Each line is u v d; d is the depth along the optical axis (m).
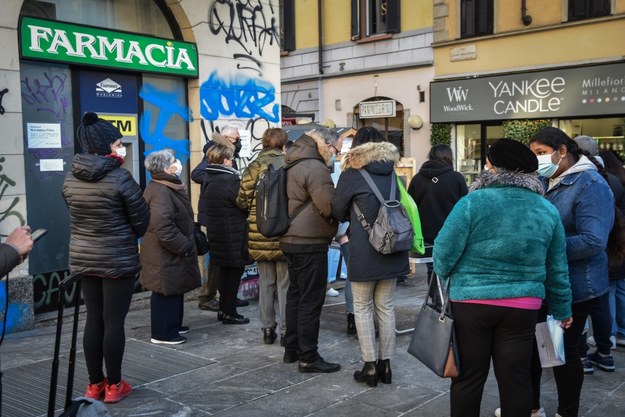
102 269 3.87
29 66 5.75
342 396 4.16
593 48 12.65
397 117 16.05
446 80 14.74
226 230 5.77
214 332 5.70
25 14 5.68
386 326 4.35
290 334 4.79
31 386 4.34
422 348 3.11
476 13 14.23
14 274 5.54
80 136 3.91
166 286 5.17
